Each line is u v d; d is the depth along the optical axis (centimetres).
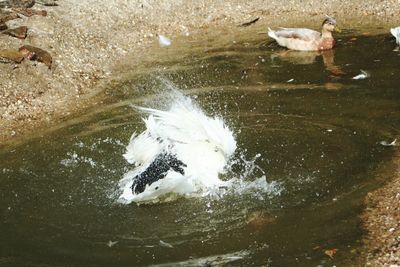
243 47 1390
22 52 1263
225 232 748
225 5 1612
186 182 815
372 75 1171
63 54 1312
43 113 1132
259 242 723
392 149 896
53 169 925
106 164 930
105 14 1499
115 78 1260
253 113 1054
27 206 831
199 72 1264
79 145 996
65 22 1423
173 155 830
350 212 761
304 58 1298
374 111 1022
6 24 1352
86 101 1170
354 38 1392
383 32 1406
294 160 891
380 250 683
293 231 737
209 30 1502
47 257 721
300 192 814
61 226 780
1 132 1073
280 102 1088
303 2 1605
